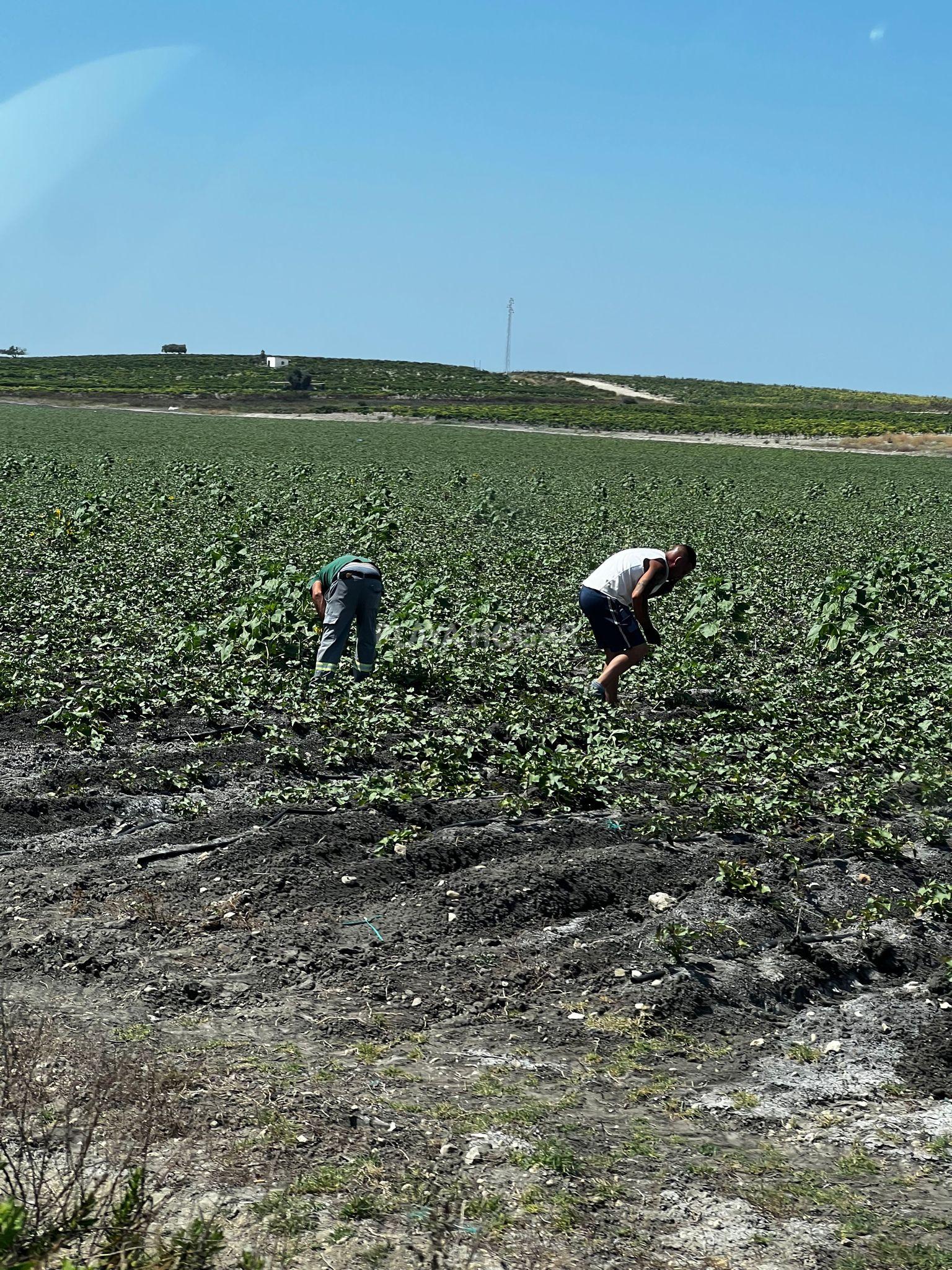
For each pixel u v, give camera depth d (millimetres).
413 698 12164
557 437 93688
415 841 8305
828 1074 5508
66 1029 5488
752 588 20500
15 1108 4438
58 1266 3559
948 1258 4090
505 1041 5754
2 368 155625
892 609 19953
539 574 20969
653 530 28984
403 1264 3924
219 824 8586
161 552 20844
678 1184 4527
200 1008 5910
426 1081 5277
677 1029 5879
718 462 66188
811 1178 4617
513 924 7129
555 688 13469
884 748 11141
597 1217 4281
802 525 31547
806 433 103375
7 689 11750
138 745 10492
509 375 184250
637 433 105688
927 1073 5480
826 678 13922
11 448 53750
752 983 6348
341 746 10344
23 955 6312
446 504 34125
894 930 7141
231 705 11977
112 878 7488
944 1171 4699
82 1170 4125
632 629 11586
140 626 14500
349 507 29844
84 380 142625
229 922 6906
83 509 23766
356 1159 4508
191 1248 3713
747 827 8977
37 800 8820
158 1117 4508
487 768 10359
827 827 9172
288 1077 5145
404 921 7043
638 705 12938
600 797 9539
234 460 50875
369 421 109375
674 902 7477
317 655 13062
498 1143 4727
